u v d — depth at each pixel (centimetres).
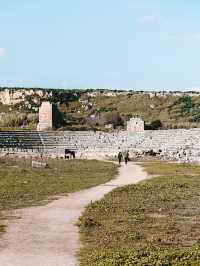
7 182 6150
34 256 2570
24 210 4075
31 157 12100
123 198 4791
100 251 2661
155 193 5200
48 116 17400
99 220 3619
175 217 3794
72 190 5509
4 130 16100
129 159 11850
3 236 3061
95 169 8750
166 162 11175
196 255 2569
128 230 3253
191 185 5966
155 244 2872
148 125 17312
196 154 12119
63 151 13875
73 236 3080
